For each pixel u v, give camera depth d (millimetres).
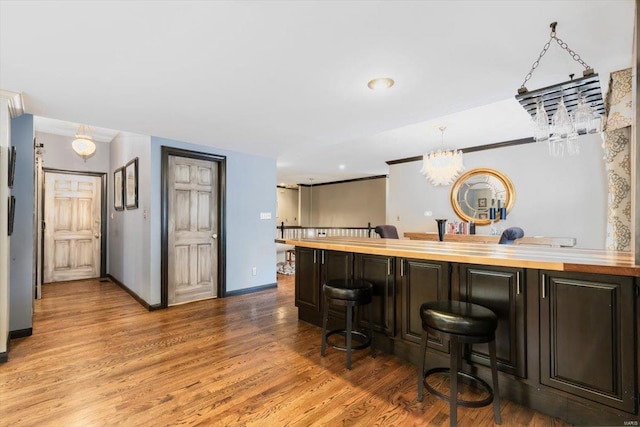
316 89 2396
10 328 2828
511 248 2441
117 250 5117
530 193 4750
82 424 1676
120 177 4926
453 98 2576
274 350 2625
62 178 5316
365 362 2406
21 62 1954
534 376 1753
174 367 2314
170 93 2463
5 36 1663
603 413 1603
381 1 1422
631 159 2248
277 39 1730
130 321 3352
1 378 2148
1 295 2377
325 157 6031
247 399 1909
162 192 3830
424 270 2236
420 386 1902
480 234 5219
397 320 2402
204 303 4074
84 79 2199
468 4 1444
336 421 1706
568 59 1962
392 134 4488
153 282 3766
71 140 5305
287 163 6816
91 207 5574
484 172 5176
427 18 1549
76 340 2820
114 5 1431
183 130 3512
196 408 1815
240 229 4609
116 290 4719
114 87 2340
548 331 1704
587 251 2193
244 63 1998
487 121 3879
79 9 1454
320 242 3053
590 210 4289
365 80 2244
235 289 4527
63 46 1776
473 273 1996
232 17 1531
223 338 2885
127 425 1668
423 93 2477
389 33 1677
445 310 1752
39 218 4301
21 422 1687
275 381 2121
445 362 2209
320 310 3107
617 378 1502
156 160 3803
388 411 1797
